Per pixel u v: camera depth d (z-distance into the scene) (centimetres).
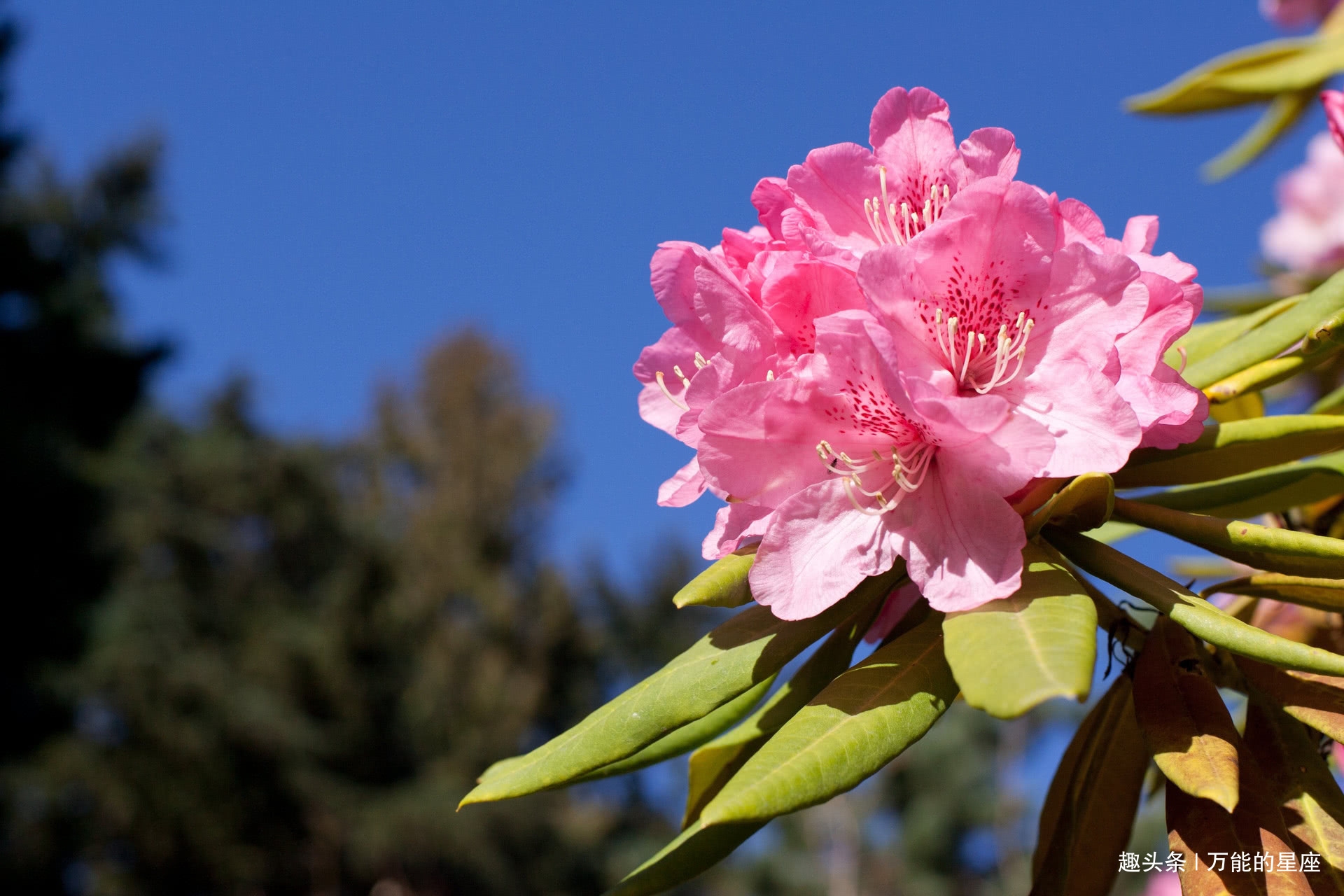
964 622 67
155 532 1088
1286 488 76
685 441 71
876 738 67
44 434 674
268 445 1221
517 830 1030
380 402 1346
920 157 73
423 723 1043
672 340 75
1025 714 62
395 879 1022
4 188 770
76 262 891
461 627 1115
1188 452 74
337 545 1202
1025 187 69
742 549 72
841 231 73
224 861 923
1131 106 111
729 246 73
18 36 738
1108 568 69
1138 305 68
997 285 69
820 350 69
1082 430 68
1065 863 71
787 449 70
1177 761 67
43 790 790
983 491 68
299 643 1043
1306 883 67
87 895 851
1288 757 70
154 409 1191
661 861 71
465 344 1377
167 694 944
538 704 1139
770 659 69
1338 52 104
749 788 65
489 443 1306
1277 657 65
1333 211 137
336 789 986
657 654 1341
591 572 1361
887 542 69
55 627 674
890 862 1012
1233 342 77
